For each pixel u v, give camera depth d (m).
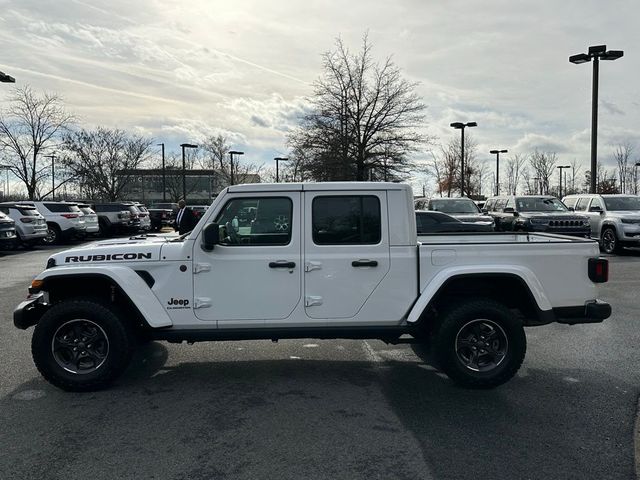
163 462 3.59
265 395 4.89
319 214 5.06
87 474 3.43
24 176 35.22
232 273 4.99
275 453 3.72
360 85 29.59
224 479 3.37
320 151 29.88
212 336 5.04
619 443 3.87
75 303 4.91
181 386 5.13
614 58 20.98
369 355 6.20
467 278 5.07
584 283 5.14
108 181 43.78
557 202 17.86
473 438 3.96
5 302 9.25
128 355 4.97
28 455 3.69
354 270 5.03
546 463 3.58
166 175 57.09
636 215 15.80
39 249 19.42
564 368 5.66
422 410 4.52
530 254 5.08
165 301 4.99
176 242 5.26
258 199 5.05
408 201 5.08
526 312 5.21
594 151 21.42
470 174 46.62
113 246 5.12
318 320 5.05
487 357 5.04
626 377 5.36
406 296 5.05
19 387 5.09
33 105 34.72
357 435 4.02
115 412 4.47
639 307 8.69
